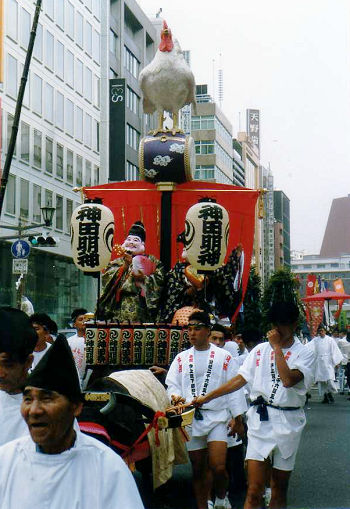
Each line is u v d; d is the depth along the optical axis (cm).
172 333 894
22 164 3866
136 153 5719
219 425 736
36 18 1517
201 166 8281
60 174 4391
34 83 4019
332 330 3108
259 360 655
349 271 15888
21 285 1947
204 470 753
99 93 5075
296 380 632
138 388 737
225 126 8994
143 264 988
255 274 2733
